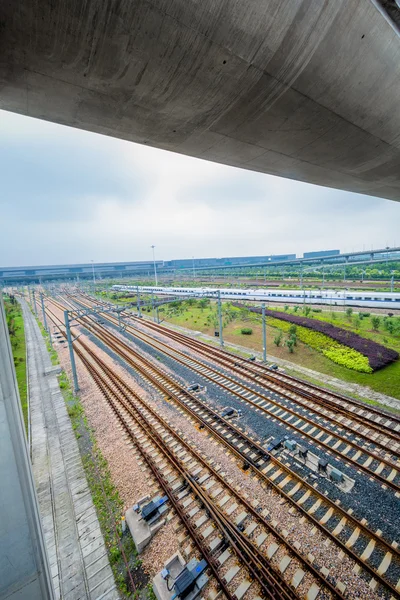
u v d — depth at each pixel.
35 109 4.42
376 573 4.82
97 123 5.01
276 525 5.89
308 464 7.59
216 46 3.53
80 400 12.66
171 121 4.98
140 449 8.55
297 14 3.50
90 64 3.45
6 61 3.27
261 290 36.41
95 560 5.66
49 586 3.08
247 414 10.30
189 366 15.86
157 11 3.01
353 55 4.25
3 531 2.55
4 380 2.51
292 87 4.36
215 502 6.57
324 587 4.77
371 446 8.23
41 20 2.84
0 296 2.61
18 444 2.62
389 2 3.88
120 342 22.14
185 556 5.46
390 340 17.92
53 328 30.27
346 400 10.77
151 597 4.91
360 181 8.92
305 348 17.84
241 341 20.77
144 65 3.59
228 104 4.55
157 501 6.40
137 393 12.73
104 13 2.90
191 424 9.88
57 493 7.45
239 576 5.05
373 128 5.70
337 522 5.93
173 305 40.19
